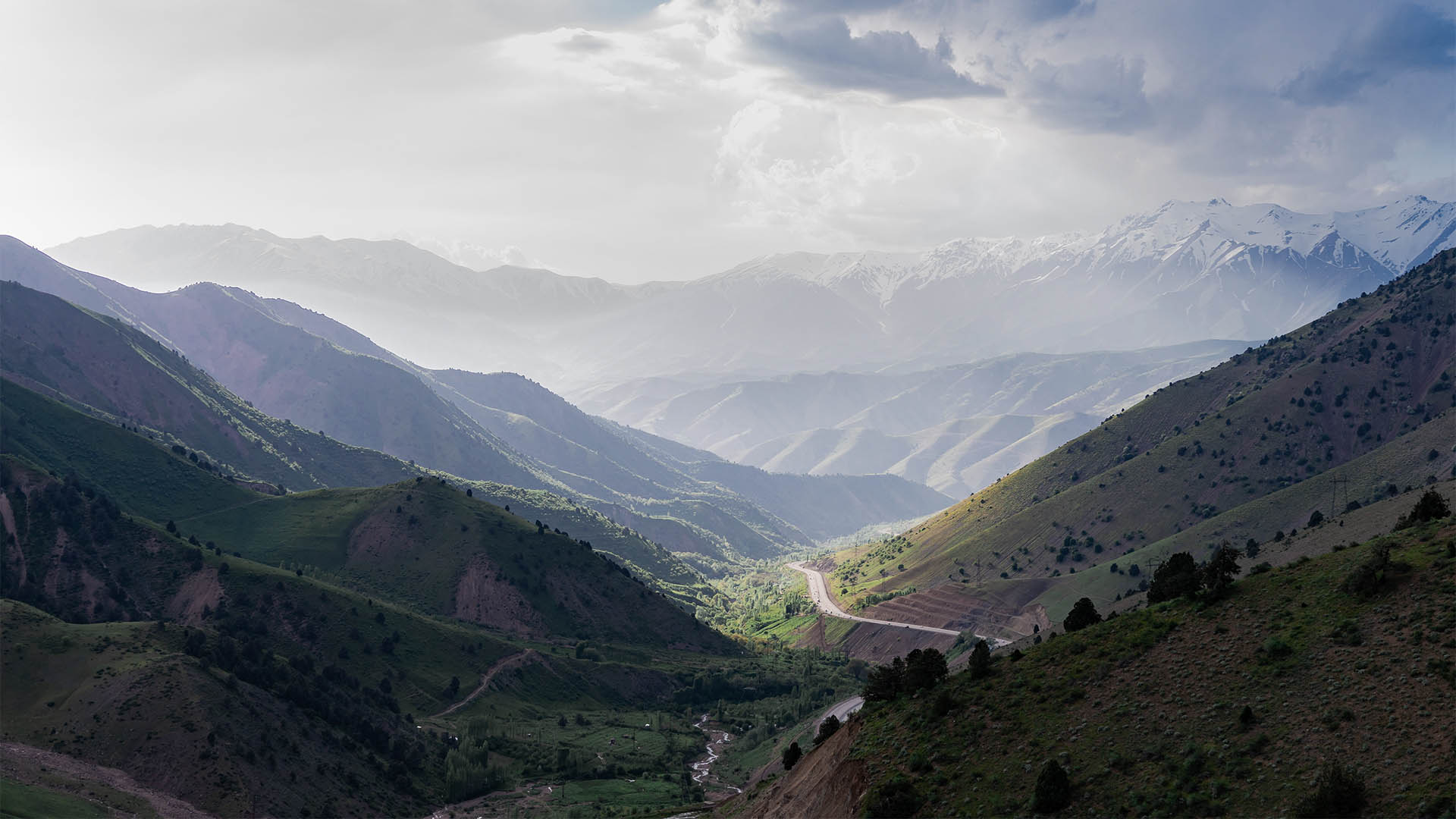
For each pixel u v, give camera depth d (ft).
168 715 594.65
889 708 334.44
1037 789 249.96
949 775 276.62
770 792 364.38
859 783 295.28
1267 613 287.69
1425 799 199.93
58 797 498.28
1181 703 264.72
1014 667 318.04
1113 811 237.45
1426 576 267.18
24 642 644.27
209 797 551.59
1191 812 226.79
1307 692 247.91
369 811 613.11
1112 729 266.57
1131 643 302.04
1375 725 226.99
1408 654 243.19
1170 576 351.25
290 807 572.10
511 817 634.43
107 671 627.46
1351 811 206.59
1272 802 218.79
